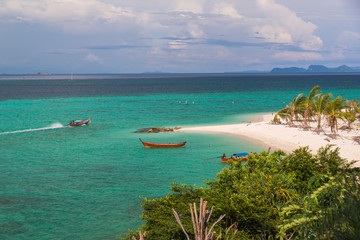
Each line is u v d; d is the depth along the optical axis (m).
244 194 14.47
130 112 91.12
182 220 12.73
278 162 19.56
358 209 5.36
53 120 77.56
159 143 51.66
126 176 35.94
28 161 42.22
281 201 13.66
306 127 56.12
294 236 9.23
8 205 27.78
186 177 35.62
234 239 11.37
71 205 27.81
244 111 90.94
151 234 12.89
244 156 40.50
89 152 46.97
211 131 60.53
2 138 56.84
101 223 24.58
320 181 10.84
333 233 5.30
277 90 183.38
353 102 64.44
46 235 22.69
